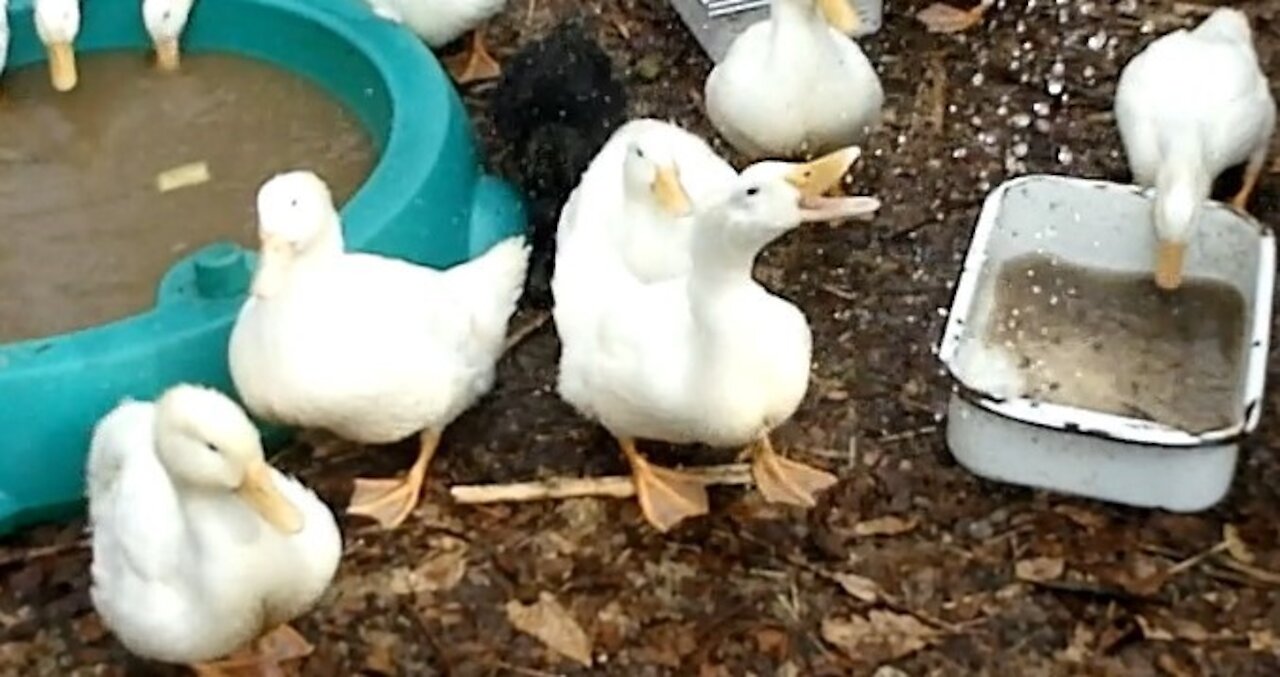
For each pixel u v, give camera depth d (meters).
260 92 2.63
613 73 2.60
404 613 2.12
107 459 2.01
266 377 2.10
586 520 2.19
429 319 2.13
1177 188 2.26
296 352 2.09
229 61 2.68
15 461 2.16
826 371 2.32
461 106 2.52
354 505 2.20
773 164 2.02
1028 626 2.08
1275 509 2.16
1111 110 2.65
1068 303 2.33
